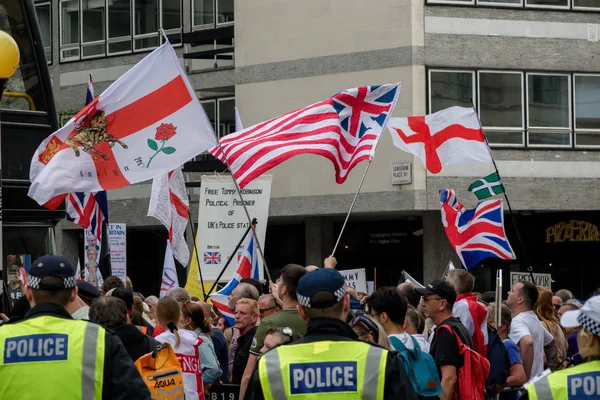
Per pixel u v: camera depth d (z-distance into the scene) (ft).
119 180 35.04
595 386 16.51
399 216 94.63
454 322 27.99
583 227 93.35
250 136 39.88
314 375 17.84
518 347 33.42
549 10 92.27
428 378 24.45
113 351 18.85
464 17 89.61
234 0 96.48
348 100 40.60
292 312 26.89
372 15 89.45
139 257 110.52
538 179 91.25
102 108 35.01
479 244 47.24
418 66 88.12
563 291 49.29
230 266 54.13
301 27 92.58
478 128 48.42
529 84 91.56
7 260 39.93
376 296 25.12
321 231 96.89
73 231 109.19
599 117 93.45
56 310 19.08
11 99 41.32
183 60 101.40
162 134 35.50
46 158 34.71
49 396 18.37
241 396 26.84
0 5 42.22
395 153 87.76
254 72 95.09
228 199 54.44
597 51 93.61
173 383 25.98
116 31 105.60
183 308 32.30
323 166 91.35
